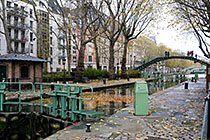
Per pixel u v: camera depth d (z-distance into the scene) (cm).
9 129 817
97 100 1147
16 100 1030
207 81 1496
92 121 604
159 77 3362
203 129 225
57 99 795
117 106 963
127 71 3809
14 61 1363
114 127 537
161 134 481
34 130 791
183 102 962
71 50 5078
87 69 2836
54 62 4703
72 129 517
